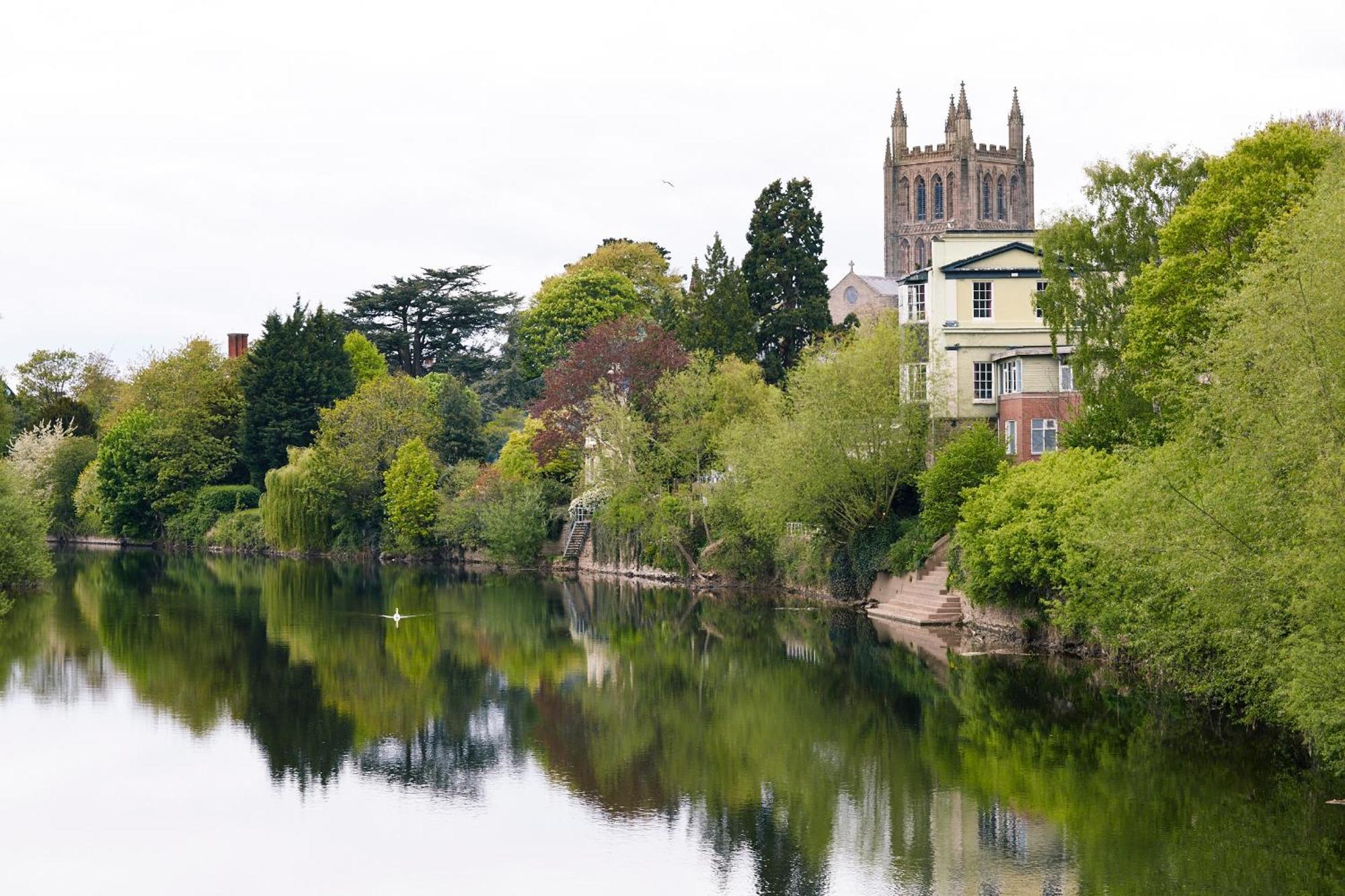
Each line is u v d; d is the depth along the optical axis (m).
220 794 39.25
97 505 133.00
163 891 31.55
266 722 48.47
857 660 58.19
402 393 119.81
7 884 32.06
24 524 80.69
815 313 108.00
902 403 73.00
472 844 34.59
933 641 62.03
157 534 132.12
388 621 74.25
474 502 108.38
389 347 149.75
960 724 45.38
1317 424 32.69
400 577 100.12
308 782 40.50
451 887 31.59
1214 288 47.84
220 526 126.00
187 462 129.62
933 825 34.91
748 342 104.38
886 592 73.38
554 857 33.50
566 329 138.25
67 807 38.00
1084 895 29.66
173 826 36.22
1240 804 35.34
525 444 109.69
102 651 63.69
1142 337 52.72
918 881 31.05
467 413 122.62
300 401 127.81
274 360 127.94
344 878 32.25
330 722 48.47
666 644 65.31
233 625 72.50
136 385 136.75
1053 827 34.22
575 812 37.22
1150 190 63.00
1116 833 33.62
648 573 95.94
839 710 48.62
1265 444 34.69
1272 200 49.56
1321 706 32.19
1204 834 33.19
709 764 41.91
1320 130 53.41
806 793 38.25
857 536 75.81
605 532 101.31
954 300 79.56
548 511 107.31
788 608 76.88
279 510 119.19
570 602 82.88
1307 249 35.25
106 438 132.50
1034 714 46.12
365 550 116.38
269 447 127.19
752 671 57.03
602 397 94.56
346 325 150.38
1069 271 64.06
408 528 110.50
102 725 47.88
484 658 61.84
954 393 79.06
